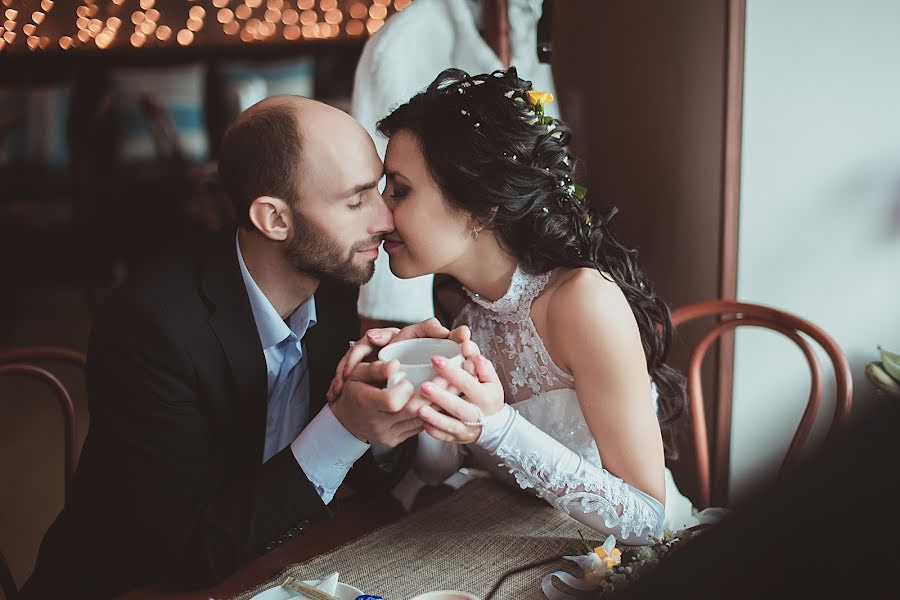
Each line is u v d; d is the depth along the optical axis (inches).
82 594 52.3
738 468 91.4
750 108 82.8
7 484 112.7
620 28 91.5
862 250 83.7
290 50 210.7
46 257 197.5
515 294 51.8
